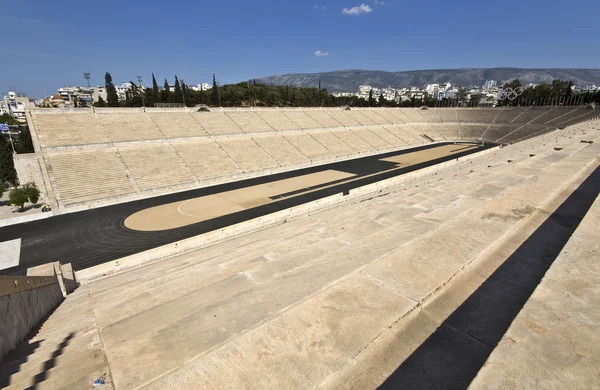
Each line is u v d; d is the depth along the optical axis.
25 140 44.91
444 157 58.72
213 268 8.75
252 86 107.75
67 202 31.23
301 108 71.44
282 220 24.94
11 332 6.93
